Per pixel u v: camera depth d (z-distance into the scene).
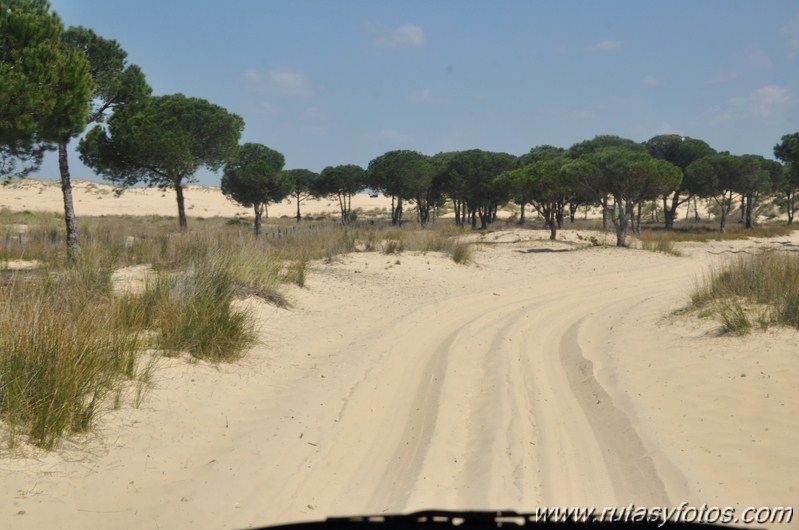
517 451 6.38
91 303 8.96
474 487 5.50
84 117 15.01
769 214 74.25
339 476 5.82
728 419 7.01
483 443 6.61
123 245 18.28
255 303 12.61
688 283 20.75
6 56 13.75
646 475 5.79
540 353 11.06
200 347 8.77
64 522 4.45
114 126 29.41
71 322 7.22
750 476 5.61
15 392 5.63
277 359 9.60
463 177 53.31
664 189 30.66
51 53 14.10
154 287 10.52
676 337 11.09
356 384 8.73
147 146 29.08
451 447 6.59
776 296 11.72
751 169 51.69
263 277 14.03
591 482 5.71
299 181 63.56
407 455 6.36
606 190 31.30
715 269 17.33
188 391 7.39
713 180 52.00
